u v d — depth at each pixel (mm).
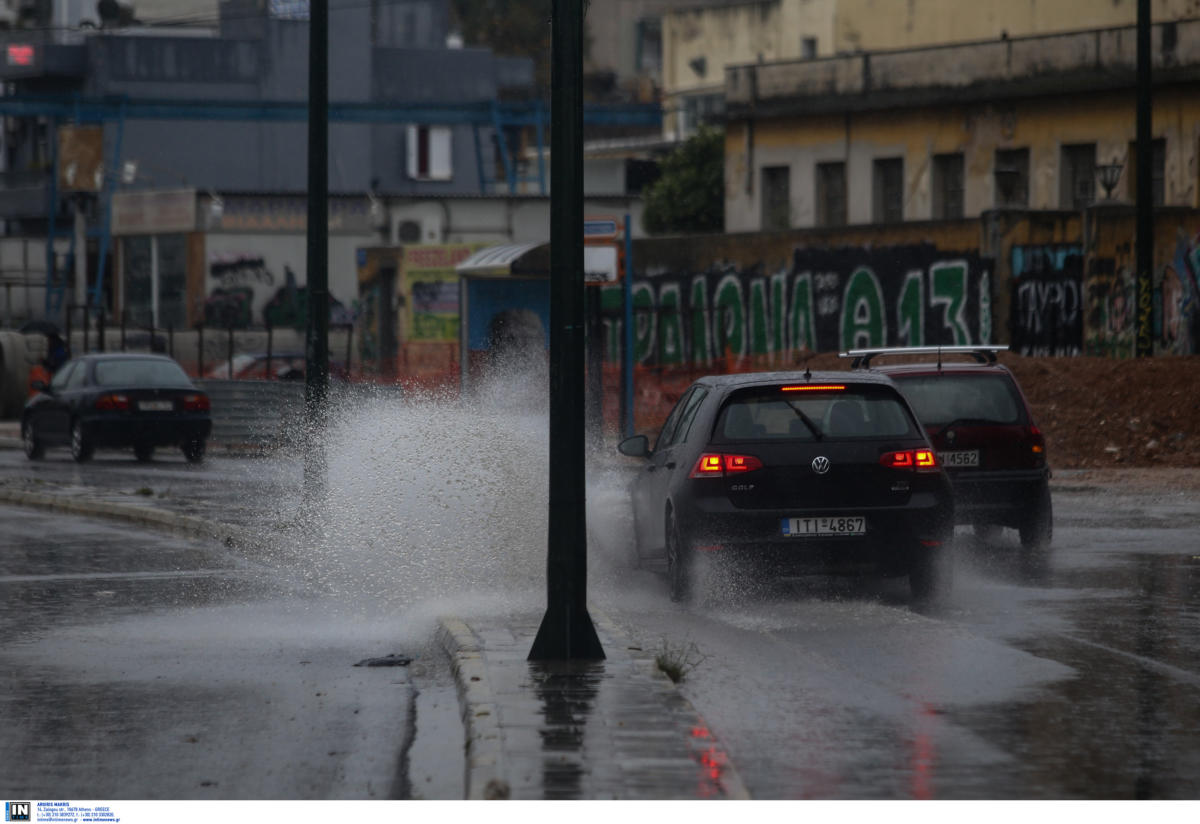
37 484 56125
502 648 23266
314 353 43094
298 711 20859
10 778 17578
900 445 29000
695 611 28375
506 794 15461
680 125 191875
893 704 20297
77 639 26625
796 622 26906
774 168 119312
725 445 28922
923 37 140375
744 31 185500
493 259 77500
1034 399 66000
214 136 177250
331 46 185500
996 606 28578
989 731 18797
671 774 16156
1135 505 48062
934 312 86938
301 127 181250
